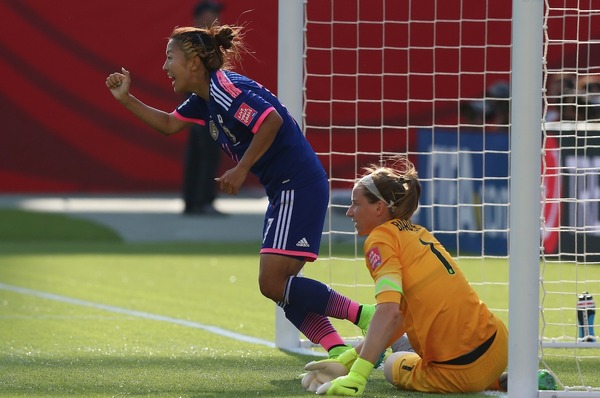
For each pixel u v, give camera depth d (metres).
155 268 40.94
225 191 17.30
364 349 16.33
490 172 42.31
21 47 56.91
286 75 22.77
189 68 18.41
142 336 25.16
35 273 39.03
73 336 25.08
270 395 16.44
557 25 39.81
